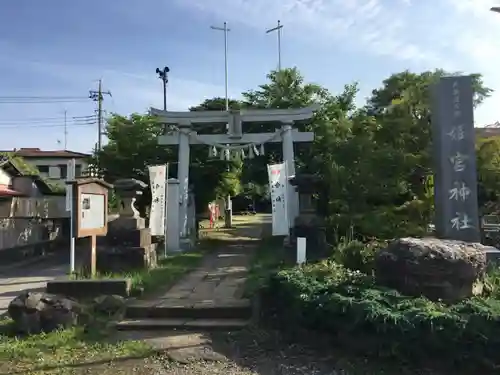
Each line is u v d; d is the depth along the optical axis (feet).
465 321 17.89
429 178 40.16
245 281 34.53
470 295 22.27
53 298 25.84
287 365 19.95
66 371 19.53
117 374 19.22
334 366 19.61
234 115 59.67
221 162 72.74
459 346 17.99
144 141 68.44
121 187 41.09
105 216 36.60
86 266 38.52
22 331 24.32
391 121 43.52
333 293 21.56
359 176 42.73
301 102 70.23
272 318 25.07
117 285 30.04
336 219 41.68
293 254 44.14
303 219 44.57
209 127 69.87
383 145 43.80
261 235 76.43
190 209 65.36
